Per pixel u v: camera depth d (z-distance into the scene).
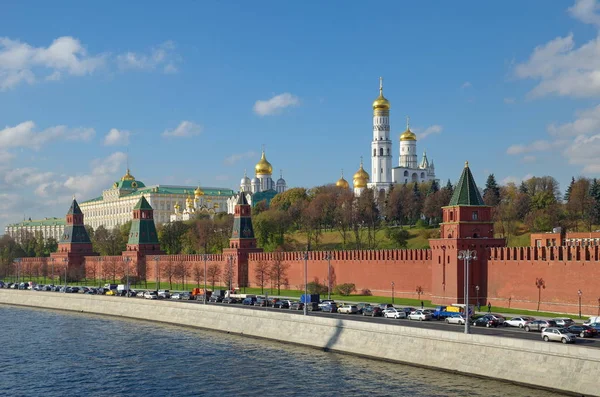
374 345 99.31
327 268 172.12
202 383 89.56
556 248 121.56
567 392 74.88
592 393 72.56
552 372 76.88
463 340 87.19
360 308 126.50
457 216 135.50
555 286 121.06
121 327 141.00
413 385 82.69
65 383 92.50
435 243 139.00
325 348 106.88
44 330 139.00
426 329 92.19
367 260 160.38
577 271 117.25
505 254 130.50
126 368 99.81
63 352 113.38
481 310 126.00
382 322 110.75
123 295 177.25
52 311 178.25
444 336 89.62
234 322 128.12
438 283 138.25
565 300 119.19
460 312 110.00
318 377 89.12
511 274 129.12
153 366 100.38
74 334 132.38
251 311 124.50
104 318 158.75
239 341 118.00
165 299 166.50
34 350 115.69
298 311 131.50
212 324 133.62
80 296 178.25
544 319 104.50
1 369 101.38
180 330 134.25
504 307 129.88
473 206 135.88
